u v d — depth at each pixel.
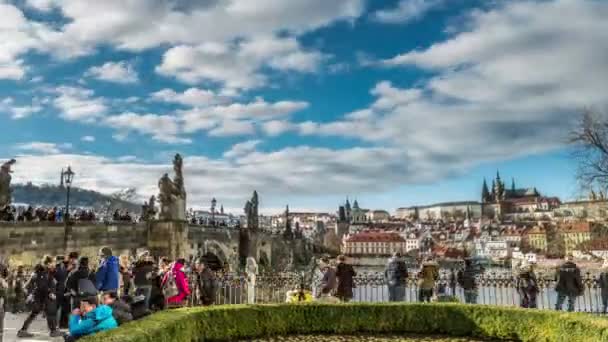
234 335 18.14
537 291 22.28
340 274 22.81
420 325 19.56
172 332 14.01
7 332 18.08
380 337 18.95
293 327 19.42
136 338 11.18
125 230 43.44
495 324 18.44
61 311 18.83
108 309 12.64
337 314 19.64
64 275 18.48
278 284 26.91
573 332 15.56
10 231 30.19
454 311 19.34
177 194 47.62
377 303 19.92
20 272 24.83
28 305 19.02
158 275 19.11
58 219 41.38
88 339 10.53
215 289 21.17
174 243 46.34
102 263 17.05
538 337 17.17
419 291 24.23
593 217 47.22
